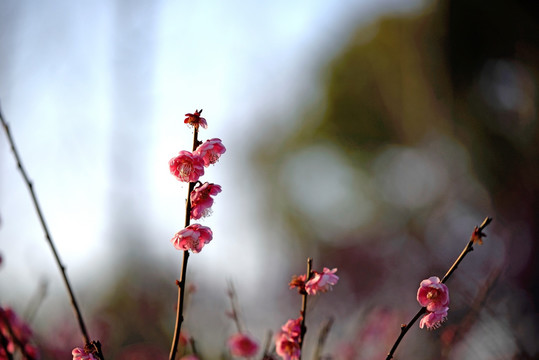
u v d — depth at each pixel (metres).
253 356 3.92
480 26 13.98
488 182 13.73
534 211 12.38
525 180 13.03
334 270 2.83
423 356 6.48
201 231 2.54
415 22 15.67
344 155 18.97
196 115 2.65
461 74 14.39
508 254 11.12
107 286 10.58
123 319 8.77
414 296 13.14
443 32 14.62
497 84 13.82
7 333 3.52
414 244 15.18
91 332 7.48
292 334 2.84
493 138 13.83
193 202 2.61
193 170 2.55
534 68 13.10
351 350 6.79
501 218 12.81
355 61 18.23
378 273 15.05
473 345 5.15
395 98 16.75
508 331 5.05
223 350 4.57
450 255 14.26
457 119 14.50
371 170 18.06
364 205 18.05
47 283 4.56
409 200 16.25
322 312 8.38
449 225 14.60
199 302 5.82
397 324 7.08
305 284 2.84
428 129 15.70
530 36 13.18
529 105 13.18
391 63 16.75
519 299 9.25
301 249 19.25
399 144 17.14
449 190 14.87
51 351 6.70
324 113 19.39
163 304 9.05
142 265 11.06
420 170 16.06
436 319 2.69
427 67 15.13
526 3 13.09
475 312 4.86
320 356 3.95
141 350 7.64
